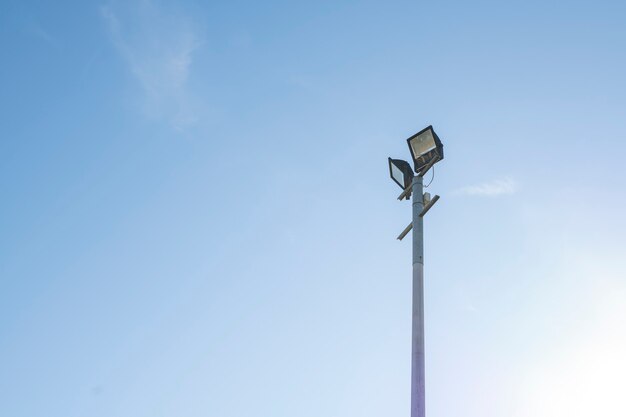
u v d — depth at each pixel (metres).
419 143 12.98
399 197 13.41
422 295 11.43
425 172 12.95
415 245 12.10
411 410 10.27
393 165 13.53
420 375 10.52
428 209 12.45
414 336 10.95
